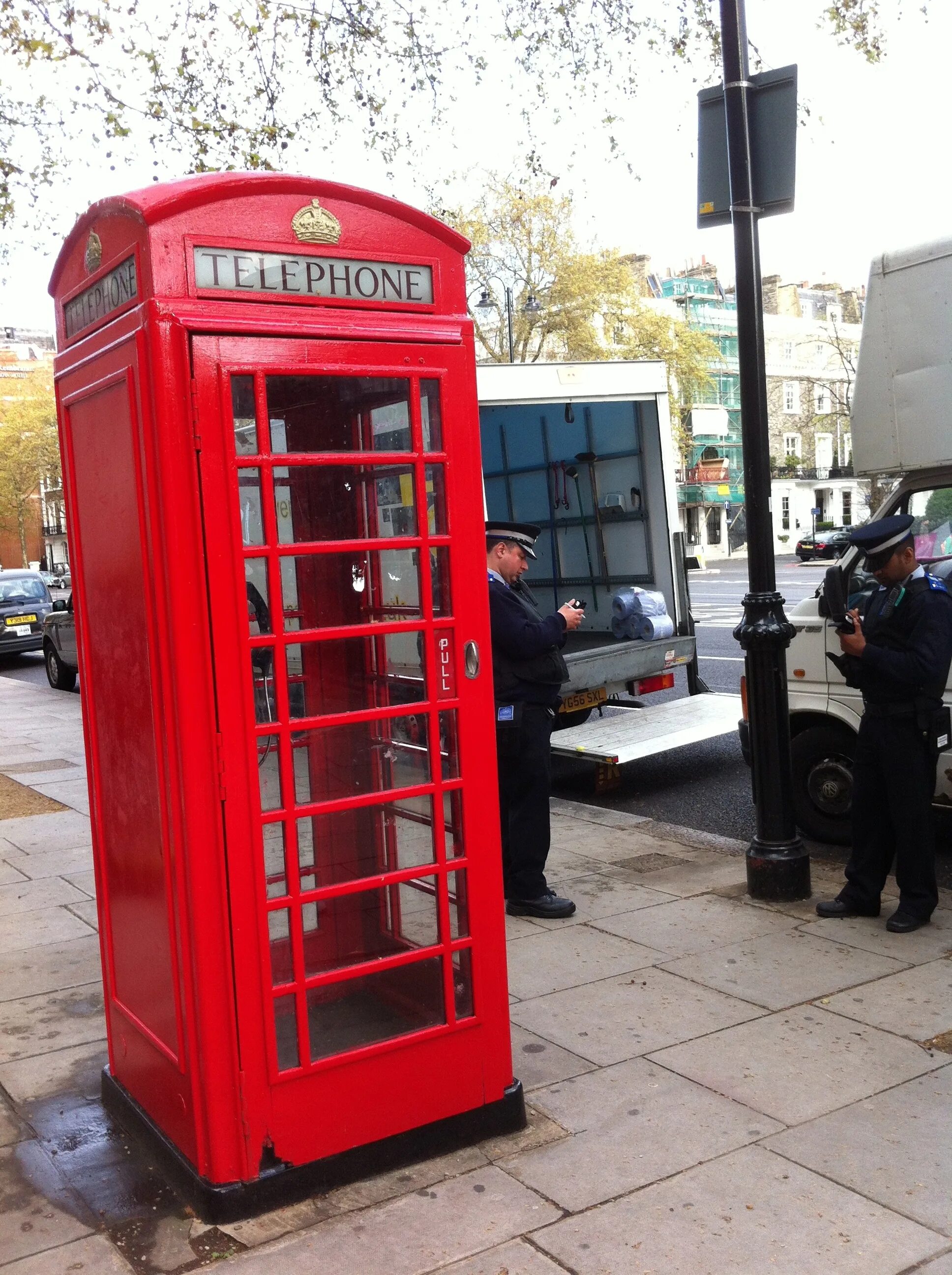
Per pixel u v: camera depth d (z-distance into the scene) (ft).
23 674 68.95
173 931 9.48
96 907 17.83
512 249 111.96
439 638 10.34
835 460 196.65
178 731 8.99
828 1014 13.14
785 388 189.78
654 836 22.21
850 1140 10.36
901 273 17.56
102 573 10.41
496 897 10.66
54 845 23.00
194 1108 9.48
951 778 18.07
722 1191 9.61
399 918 10.19
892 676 15.23
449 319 10.19
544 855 17.22
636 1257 8.75
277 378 9.32
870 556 15.61
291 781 9.45
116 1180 10.17
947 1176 9.75
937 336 17.22
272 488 9.23
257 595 9.23
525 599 17.53
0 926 17.76
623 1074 11.84
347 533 9.87
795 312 198.29
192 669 8.95
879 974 14.29
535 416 33.60
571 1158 10.25
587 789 27.37
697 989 14.03
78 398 10.59
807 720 20.98
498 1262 8.74
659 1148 10.36
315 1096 9.70
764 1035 12.64
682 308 173.58
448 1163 10.25
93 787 11.30
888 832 16.15
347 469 9.77
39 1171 10.37
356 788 9.96
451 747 10.49
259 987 9.37
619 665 27.81
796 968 14.61
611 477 32.37
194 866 9.05
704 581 115.55
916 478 18.89
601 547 33.14
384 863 10.12
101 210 9.63
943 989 13.75
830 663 20.02
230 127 26.55
